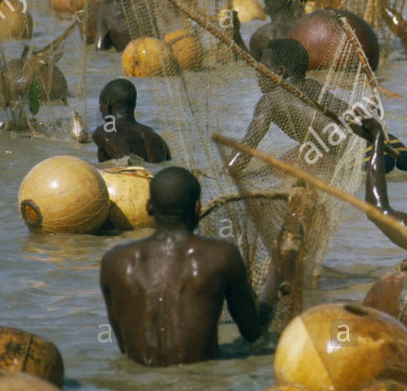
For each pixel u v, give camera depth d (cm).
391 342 1334
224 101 1964
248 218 1709
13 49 3562
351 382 1317
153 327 1501
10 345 1361
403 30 4809
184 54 1997
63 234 2278
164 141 2934
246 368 1506
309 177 1249
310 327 1359
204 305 1500
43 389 1156
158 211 1517
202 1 2417
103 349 1587
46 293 1873
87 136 3275
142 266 1509
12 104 3378
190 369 1491
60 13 4166
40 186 2255
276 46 2152
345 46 2280
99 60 4725
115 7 4975
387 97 3891
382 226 1806
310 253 1789
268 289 1647
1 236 2259
